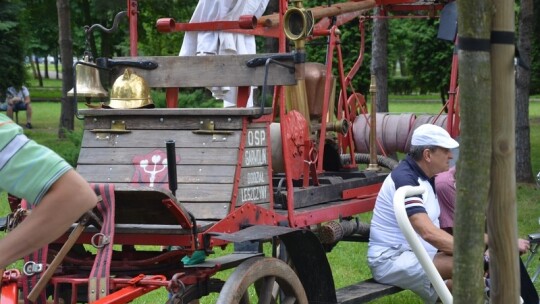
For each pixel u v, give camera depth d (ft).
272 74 18.69
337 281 29.04
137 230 16.51
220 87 20.94
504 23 10.78
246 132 17.63
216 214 17.02
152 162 17.81
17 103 95.61
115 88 19.04
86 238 17.15
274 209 19.83
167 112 17.92
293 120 20.63
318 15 22.61
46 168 9.30
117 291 15.46
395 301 26.50
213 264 18.07
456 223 10.71
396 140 28.43
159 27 21.13
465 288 10.68
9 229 16.06
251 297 26.17
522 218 40.22
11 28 67.77
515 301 11.16
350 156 26.02
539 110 119.75
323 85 23.32
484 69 10.50
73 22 98.73
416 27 86.99
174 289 15.48
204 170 17.42
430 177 21.50
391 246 21.22
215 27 21.08
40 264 14.84
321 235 22.53
